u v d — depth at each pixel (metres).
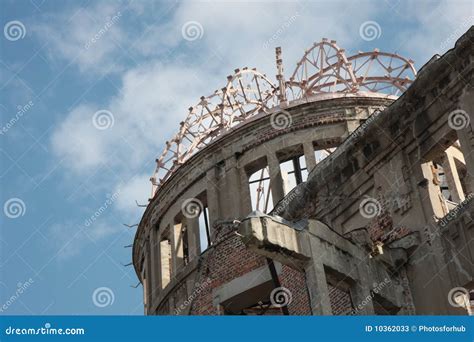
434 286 27.30
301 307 32.94
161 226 43.88
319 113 40.94
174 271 41.72
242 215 40.16
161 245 43.78
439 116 28.86
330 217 32.19
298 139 40.56
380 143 30.78
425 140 29.22
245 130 41.84
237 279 37.78
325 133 40.41
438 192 29.03
